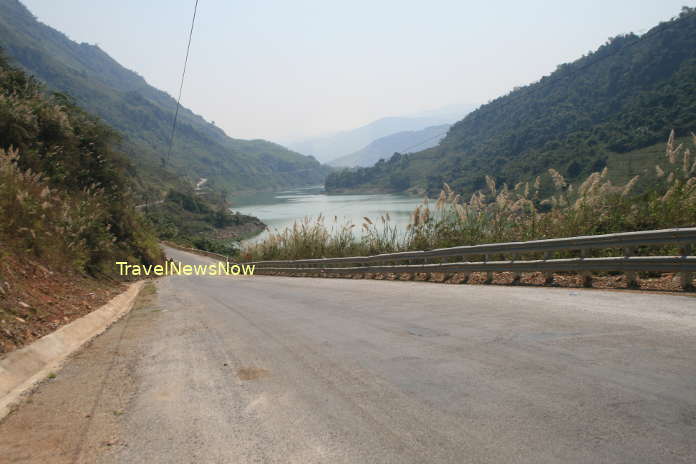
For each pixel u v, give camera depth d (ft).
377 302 33.50
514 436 11.12
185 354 21.02
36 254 40.73
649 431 10.91
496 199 49.70
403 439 11.37
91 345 23.72
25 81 82.94
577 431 11.13
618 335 18.74
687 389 13.06
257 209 627.05
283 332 24.71
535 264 35.47
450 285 40.88
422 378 15.56
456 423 12.03
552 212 43.14
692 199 34.81
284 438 11.85
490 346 18.63
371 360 18.04
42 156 68.28
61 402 15.07
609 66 512.22
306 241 86.28
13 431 12.88
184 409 14.14
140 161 558.56
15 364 18.21
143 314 36.29
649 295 26.22
